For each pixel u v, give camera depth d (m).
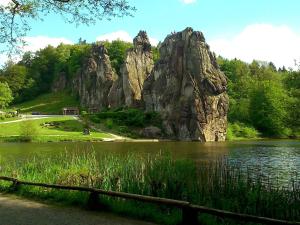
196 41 121.19
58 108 191.62
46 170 28.50
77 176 25.89
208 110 114.19
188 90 116.69
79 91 198.75
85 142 91.06
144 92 133.25
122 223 14.75
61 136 96.88
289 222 11.88
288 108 63.97
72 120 124.81
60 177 26.11
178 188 22.53
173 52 124.62
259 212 19.30
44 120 123.38
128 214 16.08
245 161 48.97
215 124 115.00
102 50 187.00
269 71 197.75
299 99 59.97
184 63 121.19
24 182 21.14
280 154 59.38
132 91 148.25
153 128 115.88
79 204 17.89
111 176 24.67
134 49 157.62
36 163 34.12
